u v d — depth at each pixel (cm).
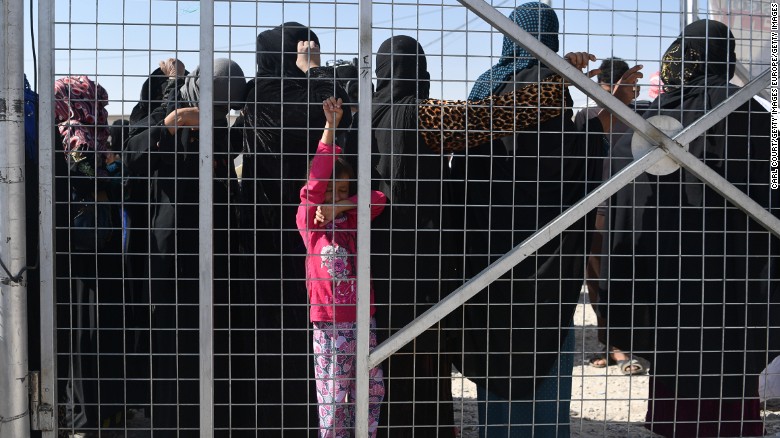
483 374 352
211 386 317
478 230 326
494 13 311
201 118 306
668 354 365
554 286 346
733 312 358
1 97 304
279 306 344
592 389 525
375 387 343
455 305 320
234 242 355
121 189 352
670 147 324
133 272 377
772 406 474
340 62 357
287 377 349
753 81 325
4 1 302
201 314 313
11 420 312
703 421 348
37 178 344
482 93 359
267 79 331
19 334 312
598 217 509
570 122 348
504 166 350
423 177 342
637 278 361
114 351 385
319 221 336
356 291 327
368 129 309
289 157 350
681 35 329
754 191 355
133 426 438
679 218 333
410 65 349
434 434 359
